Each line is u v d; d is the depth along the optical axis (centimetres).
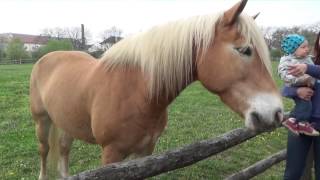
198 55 300
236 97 282
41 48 5306
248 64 279
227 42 283
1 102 1195
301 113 352
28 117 955
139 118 334
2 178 537
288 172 376
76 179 240
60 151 516
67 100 403
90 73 383
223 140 359
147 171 269
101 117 347
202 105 1208
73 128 411
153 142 358
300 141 366
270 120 272
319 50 360
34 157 636
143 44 324
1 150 665
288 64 351
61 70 446
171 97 329
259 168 458
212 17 297
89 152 665
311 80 347
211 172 578
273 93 278
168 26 316
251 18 286
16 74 2412
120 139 341
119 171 254
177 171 570
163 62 313
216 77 287
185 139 754
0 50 5444
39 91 489
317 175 374
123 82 336
